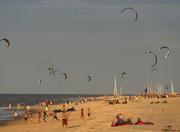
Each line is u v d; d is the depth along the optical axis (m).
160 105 97.75
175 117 60.97
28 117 109.00
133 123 52.50
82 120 79.00
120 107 105.44
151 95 173.38
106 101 161.62
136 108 91.94
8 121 102.69
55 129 67.44
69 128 65.00
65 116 69.75
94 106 138.50
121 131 46.44
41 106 178.75
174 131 44.69
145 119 58.56
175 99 129.38
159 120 56.88
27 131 71.06
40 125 80.31
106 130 49.06
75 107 140.62
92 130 52.81
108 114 85.69
